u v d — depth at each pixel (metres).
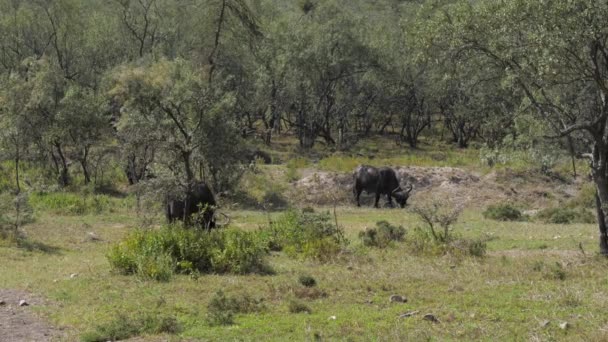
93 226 26.25
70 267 16.73
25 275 15.62
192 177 20.75
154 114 25.00
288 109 60.34
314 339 9.79
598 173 17.22
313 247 17.61
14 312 12.01
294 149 55.53
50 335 10.57
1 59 53.53
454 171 38.69
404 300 12.27
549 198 35.88
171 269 14.98
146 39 55.91
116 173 39.69
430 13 19.42
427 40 17.77
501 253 18.59
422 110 62.88
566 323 10.11
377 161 42.31
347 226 26.17
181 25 56.28
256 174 36.59
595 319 10.49
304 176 38.88
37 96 36.62
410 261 16.61
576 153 18.20
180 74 29.48
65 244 21.70
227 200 30.78
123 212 30.55
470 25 16.94
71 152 42.09
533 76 16.58
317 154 53.31
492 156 20.23
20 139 36.34
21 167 39.78
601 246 17.45
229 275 15.12
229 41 46.16
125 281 14.29
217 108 29.23
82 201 31.64
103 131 38.91
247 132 56.62
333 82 58.09
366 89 60.00
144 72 28.56
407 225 26.11
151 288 13.52
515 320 10.68
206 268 15.74
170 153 21.36
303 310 11.70
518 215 30.12
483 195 36.16
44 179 37.47
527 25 16.12
